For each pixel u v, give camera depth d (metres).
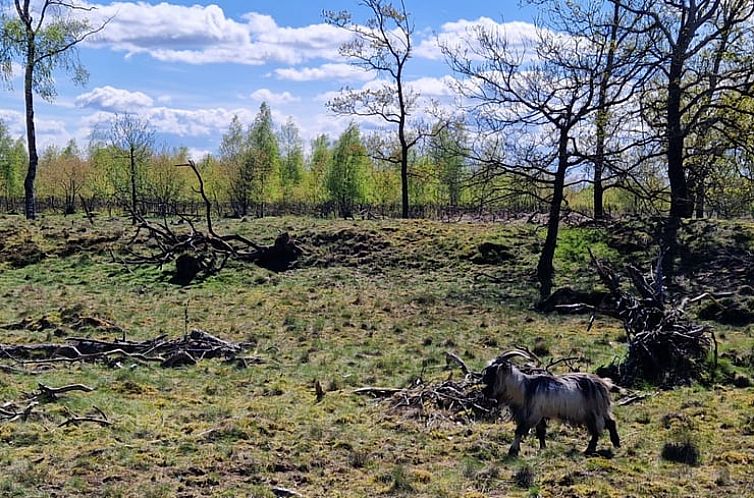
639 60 29.80
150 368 18.03
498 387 12.05
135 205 56.00
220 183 68.69
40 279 32.28
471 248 35.69
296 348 20.77
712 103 32.69
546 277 30.03
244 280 31.98
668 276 29.03
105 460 11.34
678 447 12.28
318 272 33.81
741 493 10.62
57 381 16.25
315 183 72.19
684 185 33.16
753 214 42.97
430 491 10.59
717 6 31.14
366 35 49.88
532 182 30.70
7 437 12.24
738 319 23.92
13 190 76.50
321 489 10.70
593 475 11.28
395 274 33.78
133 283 31.56
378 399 15.57
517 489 10.77
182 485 10.57
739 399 15.84
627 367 17.64
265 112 69.69
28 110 46.31
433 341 21.72
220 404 15.08
